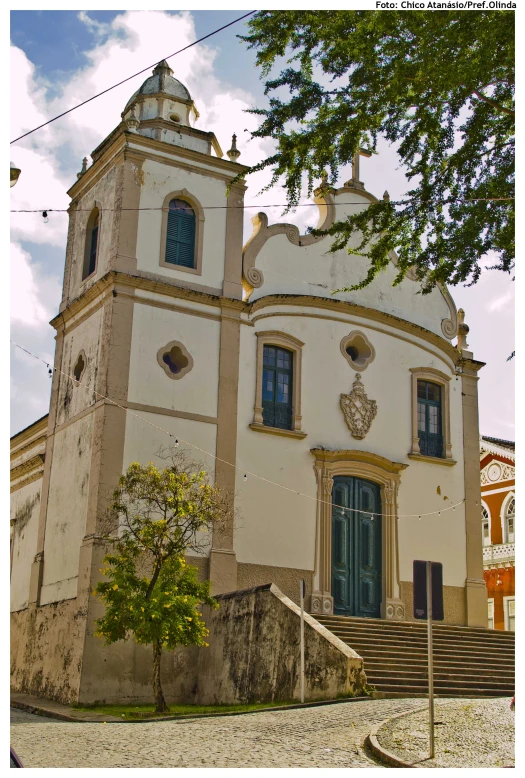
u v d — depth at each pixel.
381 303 25.09
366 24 15.11
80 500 20.55
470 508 25.33
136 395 20.56
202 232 22.41
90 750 10.90
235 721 13.47
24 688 21.41
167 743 11.41
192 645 19.53
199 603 18.33
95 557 19.17
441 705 14.21
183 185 22.45
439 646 19.66
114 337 20.59
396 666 17.61
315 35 15.61
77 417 21.48
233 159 23.33
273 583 19.55
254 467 21.75
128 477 17.47
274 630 17.12
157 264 21.61
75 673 18.67
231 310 22.25
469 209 15.54
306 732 12.23
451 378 26.08
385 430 24.19
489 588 34.03
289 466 22.33
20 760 10.07
